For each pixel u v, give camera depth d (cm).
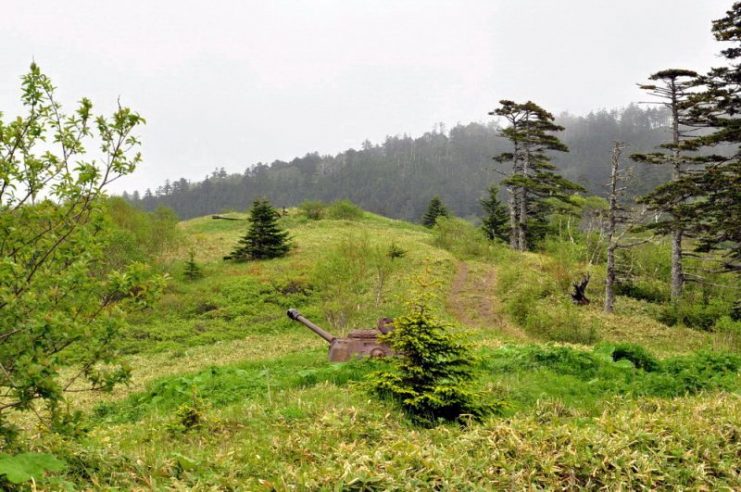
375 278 3706
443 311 3150
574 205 5038
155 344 2631
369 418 848
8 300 484
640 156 3134
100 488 521
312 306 3341
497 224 6356
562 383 1214
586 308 3284
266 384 1243
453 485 566
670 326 3017
